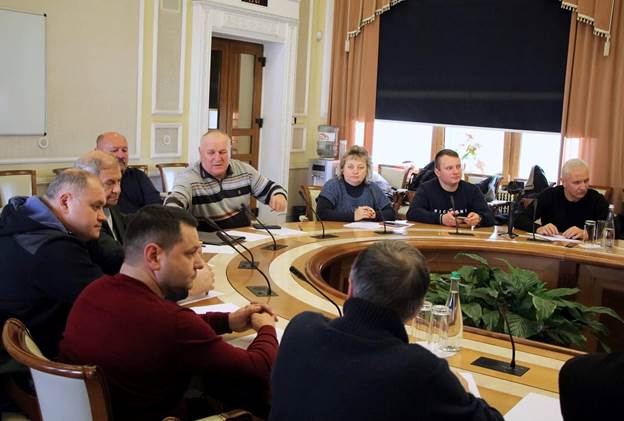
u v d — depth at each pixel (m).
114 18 5.88
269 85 7.76
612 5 6.79
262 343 1.88
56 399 1.61
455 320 2.12
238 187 4.12
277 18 7.42
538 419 1.68
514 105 7.60
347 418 1.30
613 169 6.91
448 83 7.93
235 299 2.53
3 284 2.11
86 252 2.21
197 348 1.71
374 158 8.66
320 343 1.39
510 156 8.02
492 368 2.00
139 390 1.70
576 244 3.98
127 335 1.69
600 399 1.37
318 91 8.42
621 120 6.84
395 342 1.36
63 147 5.63
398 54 8.13
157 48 6.31
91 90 5.78
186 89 6.67
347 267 3.62
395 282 1.42
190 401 2.05
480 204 4.57
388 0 7.98
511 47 7.55
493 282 2.95
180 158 6.73
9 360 2.07
